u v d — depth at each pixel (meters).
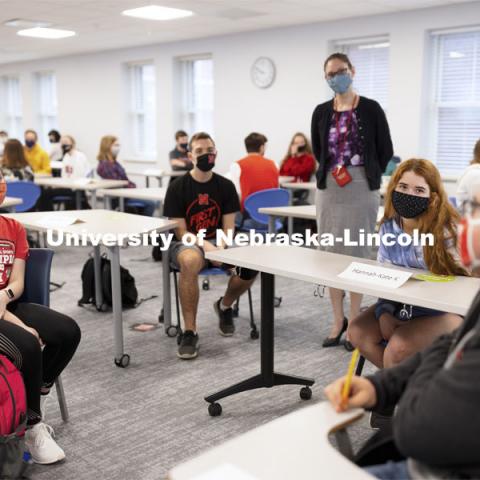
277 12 7.03
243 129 8.87
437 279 2.16
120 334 3.25
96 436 2.51
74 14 7.07
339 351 3.51
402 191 2.31
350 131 3.38
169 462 2.31
